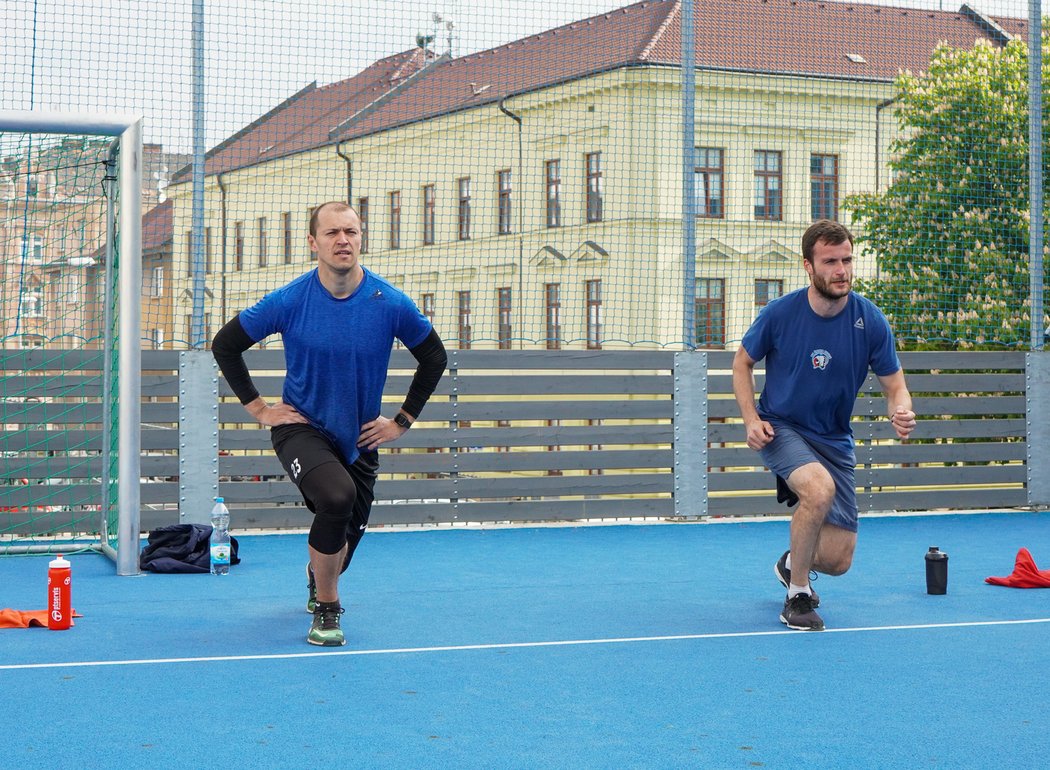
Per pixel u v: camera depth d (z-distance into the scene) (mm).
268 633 5133
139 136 6820
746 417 5391
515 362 9500
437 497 9242
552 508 9414
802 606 5234
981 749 3426
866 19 12562
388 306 4930
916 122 11531
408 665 4504
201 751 3389
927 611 5676
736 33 12320
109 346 7863
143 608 5773
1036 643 4922
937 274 10922
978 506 10430
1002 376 10531
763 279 12461
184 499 8688
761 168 12414
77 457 8547
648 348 10414
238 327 4879
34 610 5680
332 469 4785
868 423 10250
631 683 4219
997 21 11961
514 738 3529
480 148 10461
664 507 9633
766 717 3766
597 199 10281
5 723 3684
